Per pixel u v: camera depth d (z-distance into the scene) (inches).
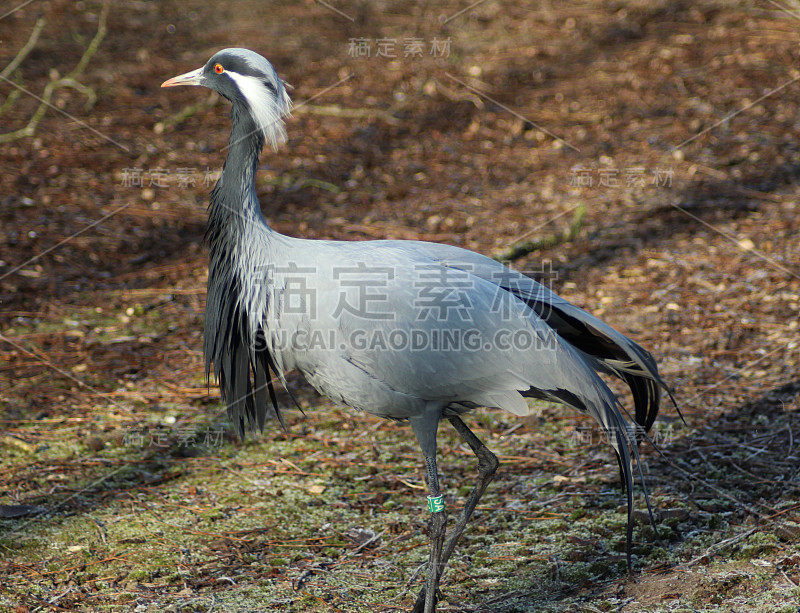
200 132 865.5
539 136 837.2
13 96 872.3
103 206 708.0
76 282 598.9
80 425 440.8
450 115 898.7
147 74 1001.5
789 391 443.5
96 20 1169.4
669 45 1017.5
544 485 389.1
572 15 1156.5
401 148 834.8
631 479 312.2
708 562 320.2
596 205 696.4
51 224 671.1
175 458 416.5
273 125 328.5
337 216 697.0
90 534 354.3
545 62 1013.8
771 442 401.4
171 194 737.0
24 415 445.7
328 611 305.3
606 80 948.0
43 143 820.6
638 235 645.9
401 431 445.7
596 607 298.4
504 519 364.5
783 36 999.0
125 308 569.9
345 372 314.3
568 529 352.8
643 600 300.2
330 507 377.4
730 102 860.0
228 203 331.3
